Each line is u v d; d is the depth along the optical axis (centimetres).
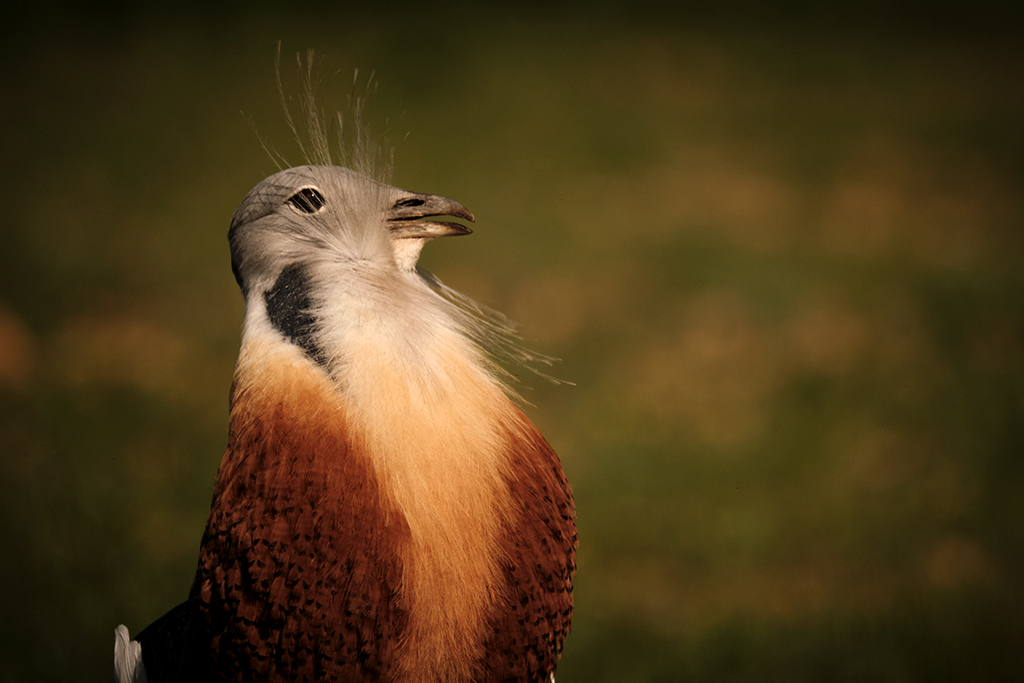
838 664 891
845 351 1625
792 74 3816
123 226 2300
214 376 1577
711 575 1060
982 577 1022
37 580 987
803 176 2744
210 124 3108
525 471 470
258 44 3894
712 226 2353
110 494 1164
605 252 2158
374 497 423
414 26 4175
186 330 1764
